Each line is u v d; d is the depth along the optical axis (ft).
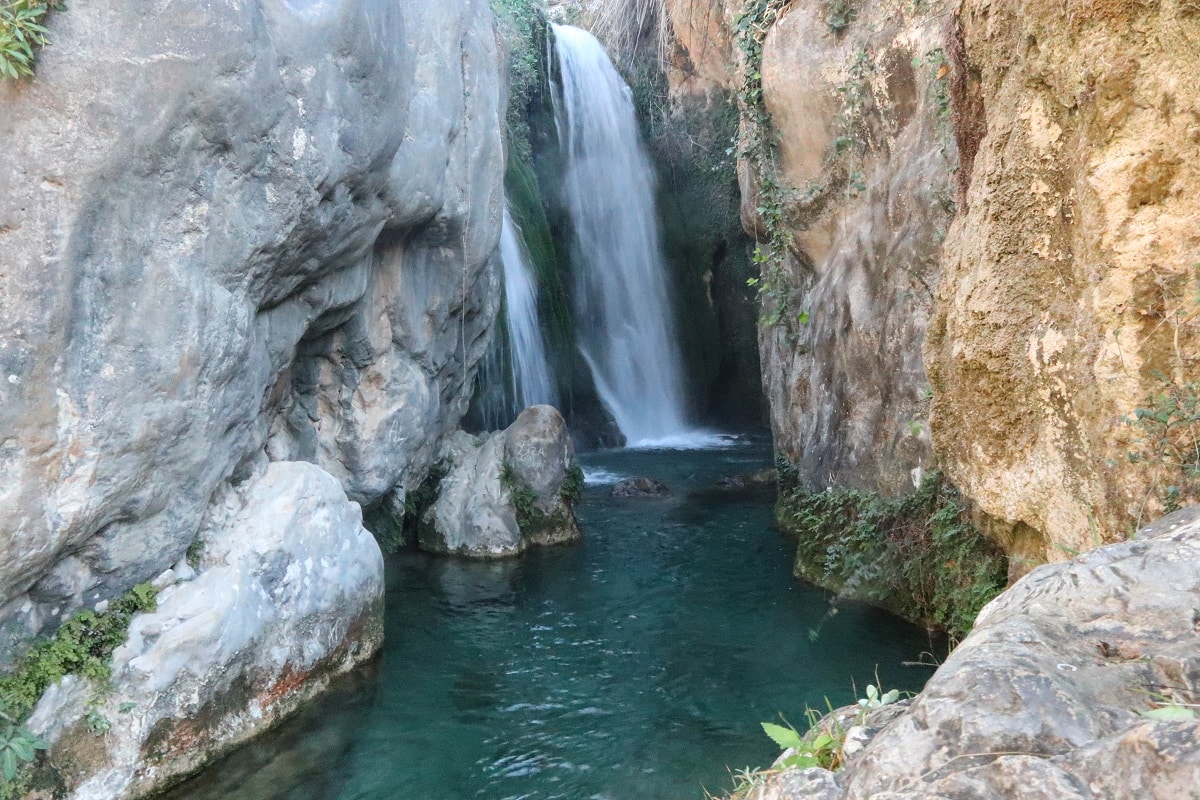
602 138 63.67
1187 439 10.42
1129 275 10.85
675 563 30.01
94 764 14.39
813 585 27.25
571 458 34.30
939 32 23.41
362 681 20.34
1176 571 6.86
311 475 20.06
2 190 12.75
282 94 16.74
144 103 13.92
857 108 27.61
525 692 20.08
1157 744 4.58
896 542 24.40
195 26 14.49
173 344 15.16
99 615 15.46
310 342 24.03
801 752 7.36
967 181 16.21
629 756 17.10
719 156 64.64
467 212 27.91
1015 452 13.57
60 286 13.29
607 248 61.11
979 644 6.45
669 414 63.46
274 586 18.25
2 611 13.92
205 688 16.01
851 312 27.48
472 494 31.50
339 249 20.70
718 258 67.41
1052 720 5.37
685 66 65.31
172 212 15.05
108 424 14.24
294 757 16.80
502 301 45.68
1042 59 12.16
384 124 20.43
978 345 13.83
